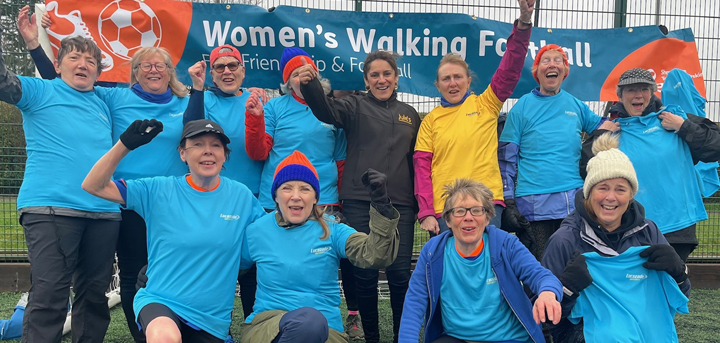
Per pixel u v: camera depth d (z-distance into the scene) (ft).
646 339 8.80
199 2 15.60
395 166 11.94
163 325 8.19
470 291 9.13
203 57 15.65
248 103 11.19
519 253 9.08
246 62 15.81
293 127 12.24
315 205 9.84
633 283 8.97
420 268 9.50
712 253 19.75
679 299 9.05
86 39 10.93
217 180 9.82
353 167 11.97
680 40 16.90
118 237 11.35
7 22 16.29
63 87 10.62
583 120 13.21
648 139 12.15
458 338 9.33
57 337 9.94
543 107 12.66
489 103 12.17
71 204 10.12
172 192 9.44
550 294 8.18
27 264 17.06
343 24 16.02
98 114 10.89
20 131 17.48
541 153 12.36
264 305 9.41
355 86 16.10
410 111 12.67
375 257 8.82
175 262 9.07
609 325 8.74
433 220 11.68
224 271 9.28
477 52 16.29
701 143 11.82
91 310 10.74
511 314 9.12
